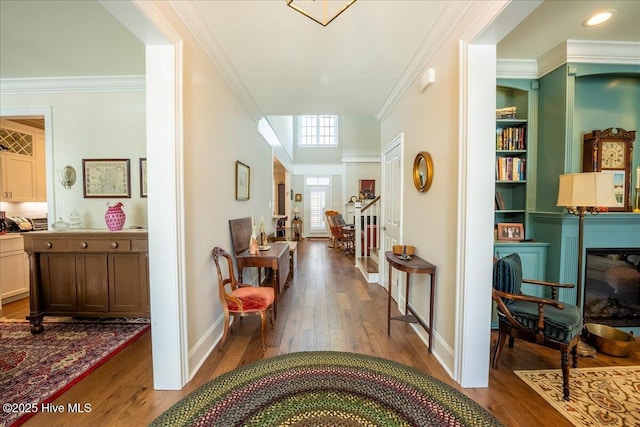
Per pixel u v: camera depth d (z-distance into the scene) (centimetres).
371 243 537
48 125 305
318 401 162
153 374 176
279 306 322
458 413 153
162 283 170
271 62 251
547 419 149
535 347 227
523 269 254
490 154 170
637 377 185
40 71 281
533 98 268
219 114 246
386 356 212
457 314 179
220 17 189
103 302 263
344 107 376
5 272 325
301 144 1005
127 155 306
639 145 252
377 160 955
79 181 307
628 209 243
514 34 221
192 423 146
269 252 312
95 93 304
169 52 164
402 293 302
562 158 243
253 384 177
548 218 252
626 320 249
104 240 256
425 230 238
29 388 172
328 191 1006
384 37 213
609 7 189
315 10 183
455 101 184
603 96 253
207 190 220
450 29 189
